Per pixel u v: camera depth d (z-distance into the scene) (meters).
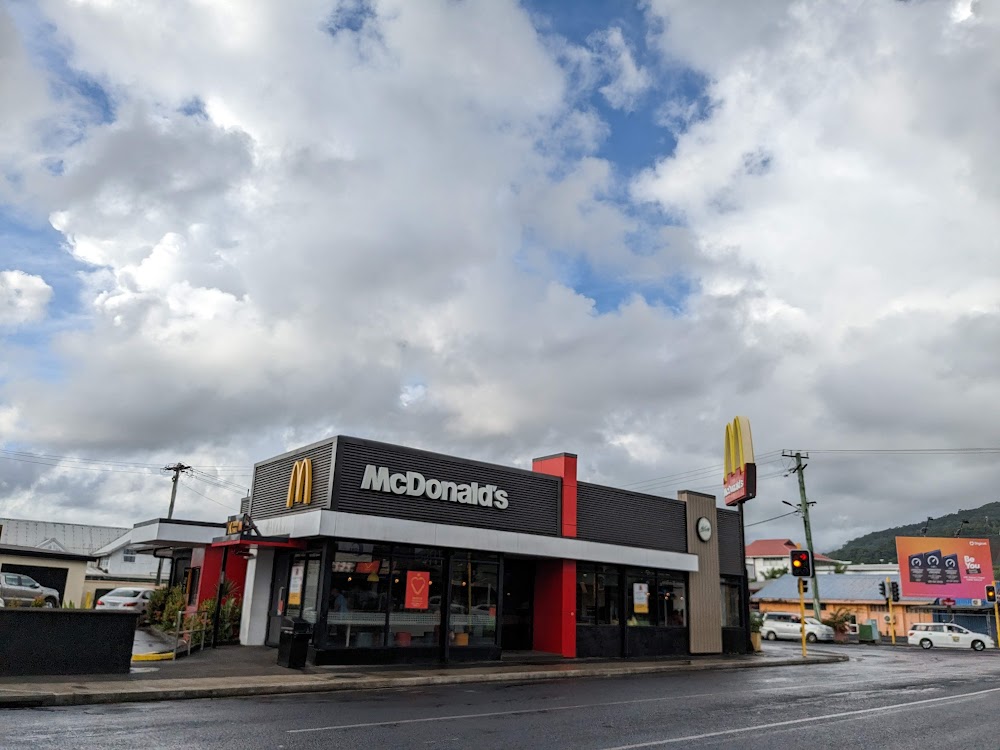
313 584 19.17
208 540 27.48
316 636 17.94
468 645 20.77
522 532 22.56
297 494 19.77
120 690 12.80
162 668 16.03
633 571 26.22
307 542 19.50
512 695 15.11
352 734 10.16
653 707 13.81
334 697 14.10
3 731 9.57
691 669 22.86
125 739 9.34
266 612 21.64
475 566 21.47
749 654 28.88
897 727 12.23
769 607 60.16
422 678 16.78
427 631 19.98
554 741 10.12
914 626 45.50
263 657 18.83
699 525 28.66
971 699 16.25
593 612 24.66
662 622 26.73
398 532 19.38
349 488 18.88
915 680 20.77
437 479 20.88
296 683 14.81
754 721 12.48
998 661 30.80
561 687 16.80
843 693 17.08
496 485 22.38
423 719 11.66
